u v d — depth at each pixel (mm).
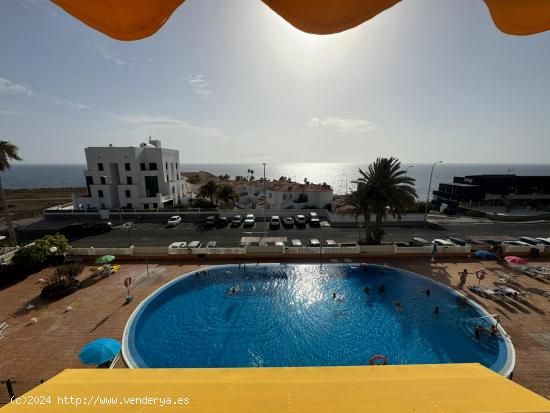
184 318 18578
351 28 1735
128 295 20016
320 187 55250
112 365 13719
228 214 49125
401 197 27656
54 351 14508
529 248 26609
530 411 1732
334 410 1823
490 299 19469
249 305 20125
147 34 1569
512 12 1722
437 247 26922
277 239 33312
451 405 1875
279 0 1666
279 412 1834
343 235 37031
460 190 58344
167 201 54781
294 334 17125
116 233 38531
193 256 26812
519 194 57562
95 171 51625
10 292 20406
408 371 2596
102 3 1401
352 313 19156
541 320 17000
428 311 19203
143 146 55000
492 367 13500
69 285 20531
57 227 41594
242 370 2592
